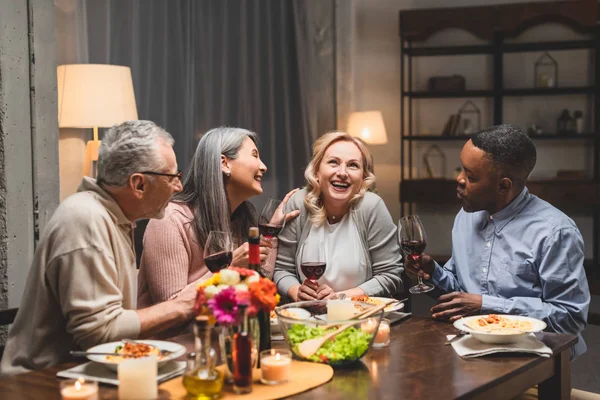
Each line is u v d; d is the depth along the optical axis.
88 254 1.89
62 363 1.81
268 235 2.38
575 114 7.30
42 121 3.41
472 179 2.45
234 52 6.05
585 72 7.44
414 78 7.72
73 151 4.27
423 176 7.79
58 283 1.91
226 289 1.56
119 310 1.90
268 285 1.66
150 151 1.99
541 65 7.50
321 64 7.08
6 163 3.24
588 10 7.09
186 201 2.54
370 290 2.67
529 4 7.19
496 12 7.27
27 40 3.33
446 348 1.94
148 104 5.04
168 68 5.20
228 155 2.57
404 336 2.07
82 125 4.00
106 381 1.62
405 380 1.67
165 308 1.96
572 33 7.45
